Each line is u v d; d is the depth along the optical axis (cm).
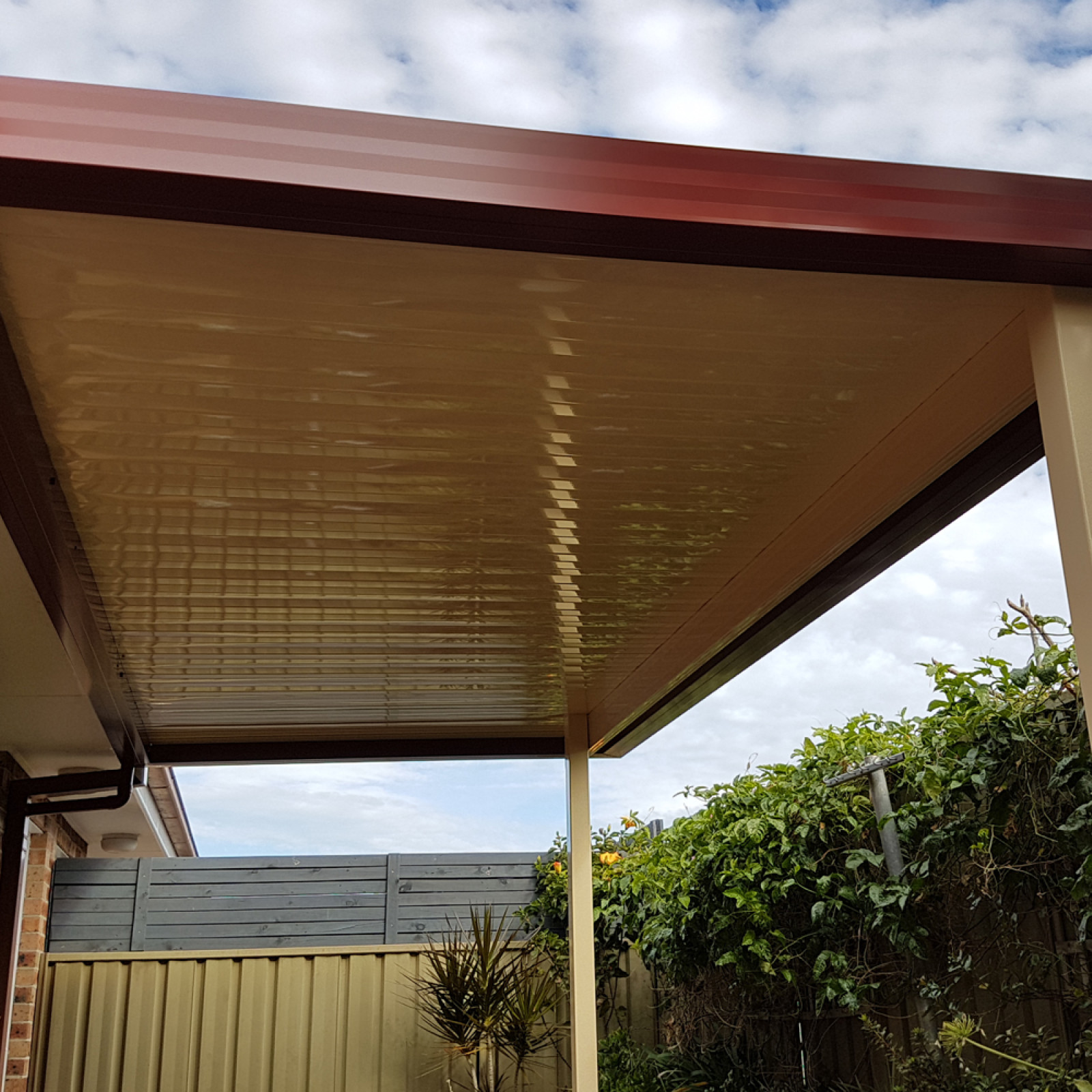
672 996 680
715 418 290
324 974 736
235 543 356
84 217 200
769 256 208
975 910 407
